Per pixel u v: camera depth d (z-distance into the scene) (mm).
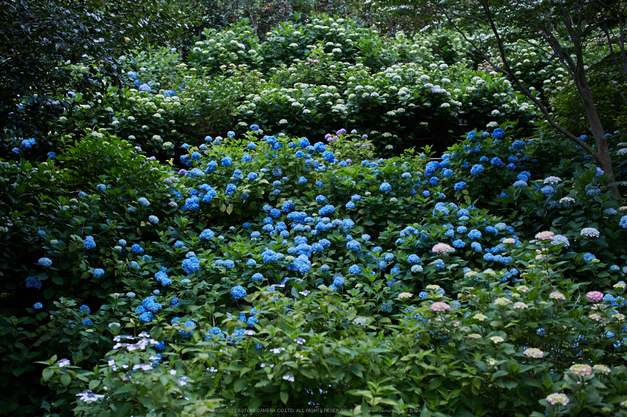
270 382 2109
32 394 3283
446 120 8594
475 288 2803
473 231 4270
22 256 3891
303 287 3064
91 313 4004
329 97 8258
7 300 3779
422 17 5988
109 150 5184
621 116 6125
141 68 9734
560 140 5668
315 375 2014
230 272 4102
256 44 11805
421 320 2504
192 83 8766
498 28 5578
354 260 4230
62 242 3834
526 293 2502
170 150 7844
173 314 3771
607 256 4039
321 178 5531
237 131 8117
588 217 4312
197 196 5332
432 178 5480
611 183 4512
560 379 2172
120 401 2023
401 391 2188
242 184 5340
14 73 3990
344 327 2656
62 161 5223
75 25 3920
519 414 2008
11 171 4297
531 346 2434
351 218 5043
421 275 3885
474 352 2289
